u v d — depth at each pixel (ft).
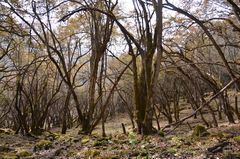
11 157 27.84
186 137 29.71
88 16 61.77
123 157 23.73
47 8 57.31
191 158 21.15
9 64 81.30
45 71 87.35
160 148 24.93
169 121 82.28
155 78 28.91
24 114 58.80
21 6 56.65
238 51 77.10
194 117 77.61
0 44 69.87
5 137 45.50
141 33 42.52
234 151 21.54
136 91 37.96
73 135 46.24
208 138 27.63
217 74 66.69
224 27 49.32
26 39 71.77
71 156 27.12
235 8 35.04
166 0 30.86
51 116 122.52
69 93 58.08
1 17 60.90
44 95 84.84
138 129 37.04
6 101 96.63
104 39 52.31
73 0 46.96
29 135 50.72
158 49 25.75
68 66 80.74
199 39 55.62
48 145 33.04
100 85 55.11
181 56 45.01
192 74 58.85
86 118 52.37
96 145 31.14
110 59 89.66
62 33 77.87
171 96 107.34
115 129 84.02
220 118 69.72
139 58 69.36
